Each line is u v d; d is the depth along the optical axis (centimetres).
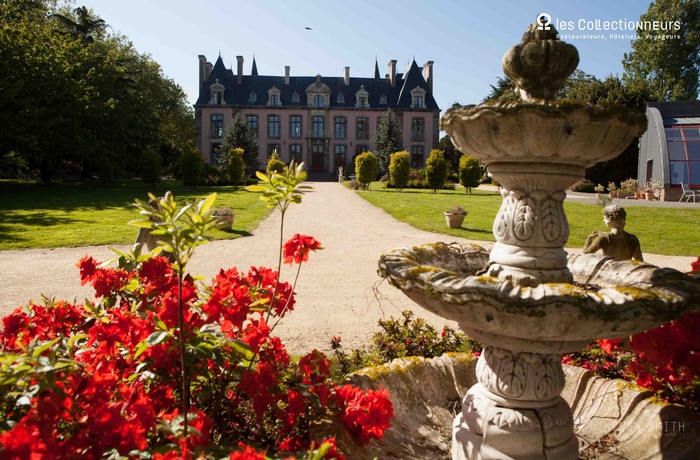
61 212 1720
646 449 268
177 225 166
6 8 2772
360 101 5666
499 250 269
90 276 293
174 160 4462
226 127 5531
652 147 2480
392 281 243
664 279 245
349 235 1394
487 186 3797
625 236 478
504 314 208
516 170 253
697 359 270
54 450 141
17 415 188
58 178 3694
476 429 263
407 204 2156
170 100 4806
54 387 163
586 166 257
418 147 5662
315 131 5644
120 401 173
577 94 3522
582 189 3025
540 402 256
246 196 2495
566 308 199
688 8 3516
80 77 3042
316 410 258
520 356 252
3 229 1316
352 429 235
